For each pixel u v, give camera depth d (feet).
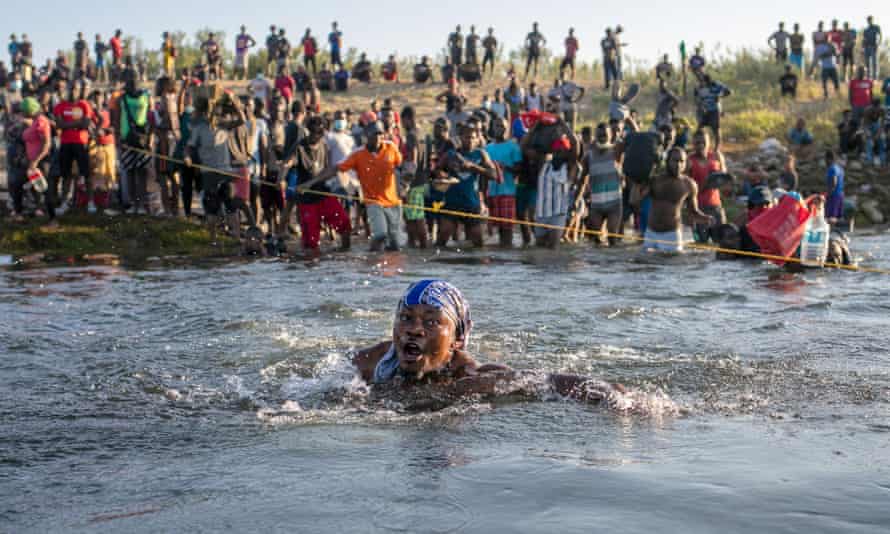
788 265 35.63
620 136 52.85
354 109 96.84
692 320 22.48
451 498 9.04
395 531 8.11
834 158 67.15
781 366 16.89
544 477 9.75
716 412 13.32
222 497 9.32
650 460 10.52
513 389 14.30
